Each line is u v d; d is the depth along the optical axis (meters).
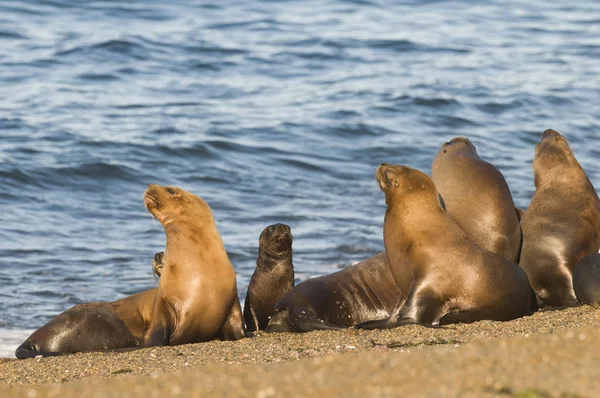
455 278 35.12
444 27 137.25
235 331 37.19
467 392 18.80
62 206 67.06
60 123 85.88
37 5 134.88
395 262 36.75
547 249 38.94
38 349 37.50
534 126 93.44
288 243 41.53
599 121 95.50
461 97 100.75
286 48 119.81
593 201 40.09
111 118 88.94
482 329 33.25
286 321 38.94
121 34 120.94
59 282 51.44
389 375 20.53
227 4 145.12
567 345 22.39
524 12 152.00
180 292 36.09
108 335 37.81
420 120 93.94
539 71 114.56
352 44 123.19
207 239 37.16
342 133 88.19
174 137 83.31
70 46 114.00
